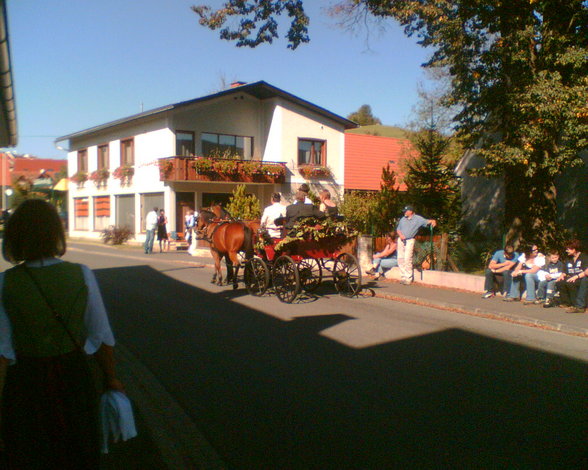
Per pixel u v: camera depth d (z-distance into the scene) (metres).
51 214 2.92
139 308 10.50
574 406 5.53
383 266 14.44
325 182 31.36
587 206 20.19
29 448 2.71
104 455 4.43
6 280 2.79
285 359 7.11
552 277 10.64
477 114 15.54
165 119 27.73
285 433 4.86
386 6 15.79
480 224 24.42
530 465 4.25
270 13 15.10
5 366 2.72
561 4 13.48
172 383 6.18
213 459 4.33
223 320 9.45
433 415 5.27
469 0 14.23
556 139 14.41
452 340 8.21
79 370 2.85
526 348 7.83
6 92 7.26
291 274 11.16
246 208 22.17
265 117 30.61
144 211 29.89
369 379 6.32
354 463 4.29
